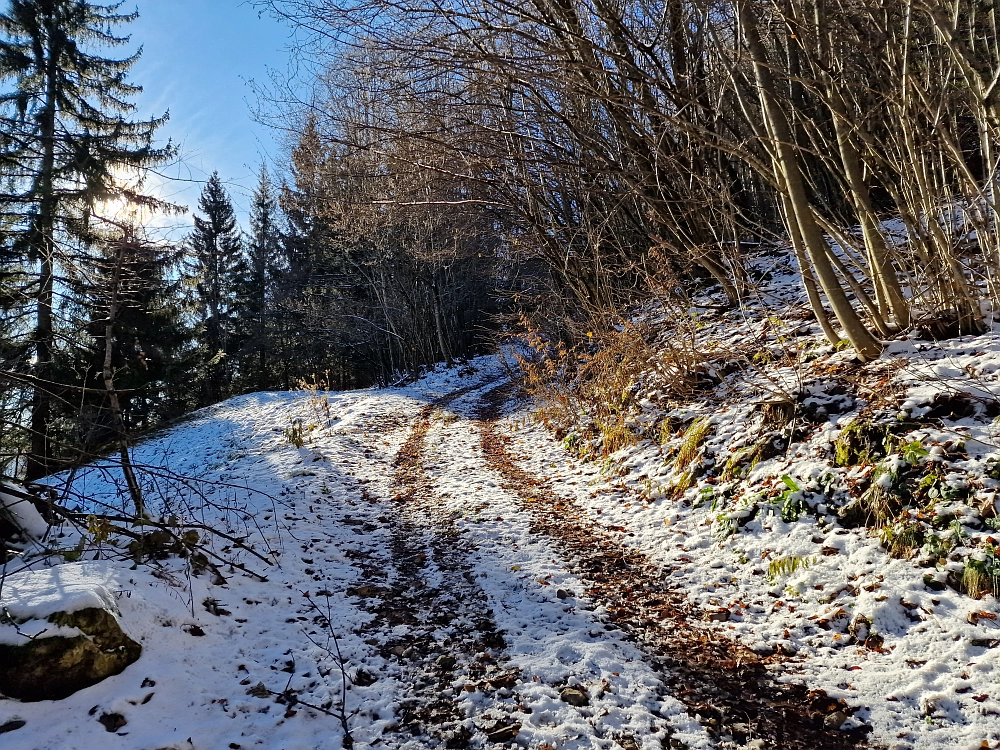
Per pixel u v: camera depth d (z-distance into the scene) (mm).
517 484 7930
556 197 13258
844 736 2828
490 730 2932
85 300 5855
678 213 9961
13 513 4438
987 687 2928
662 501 6223
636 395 8875
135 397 16609
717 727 2934
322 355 35469
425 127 10203
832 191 11219
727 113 9195
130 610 3436
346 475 8719
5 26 12430
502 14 7742
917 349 5559
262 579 4660
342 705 3141
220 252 37250
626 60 6789
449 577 4961
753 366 7500
